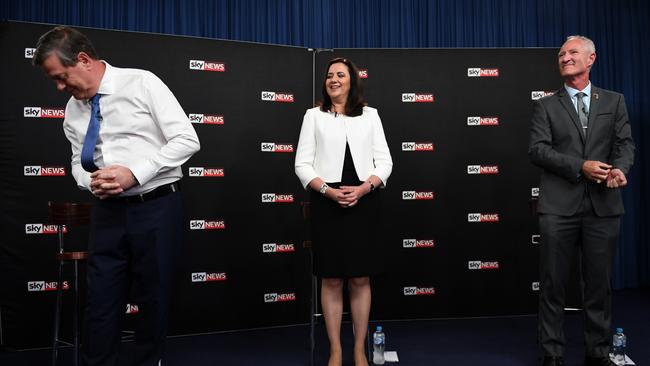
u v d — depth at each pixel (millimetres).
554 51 4086
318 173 2732
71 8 4316
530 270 4055
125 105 1917
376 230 2736
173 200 1981
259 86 3863
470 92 4055
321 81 4000
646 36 5066
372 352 3203
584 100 2713
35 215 3400
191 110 3688
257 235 3852
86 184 1976
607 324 2719
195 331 3699
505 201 4043
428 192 4027
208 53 3744
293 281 3939
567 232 2682
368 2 4852
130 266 1999
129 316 3590
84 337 1941
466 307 4035
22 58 3377
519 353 3152
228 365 3033
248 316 3828
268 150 3879
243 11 4672
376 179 2699
